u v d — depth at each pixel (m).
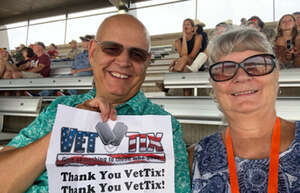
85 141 0.88
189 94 3.22
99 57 1.06
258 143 0.96
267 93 0.90
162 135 0.96
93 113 0.92
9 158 0.81
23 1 10.10
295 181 0.82
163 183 0.91
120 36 1.03
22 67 5.12
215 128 2.79
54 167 0.82
